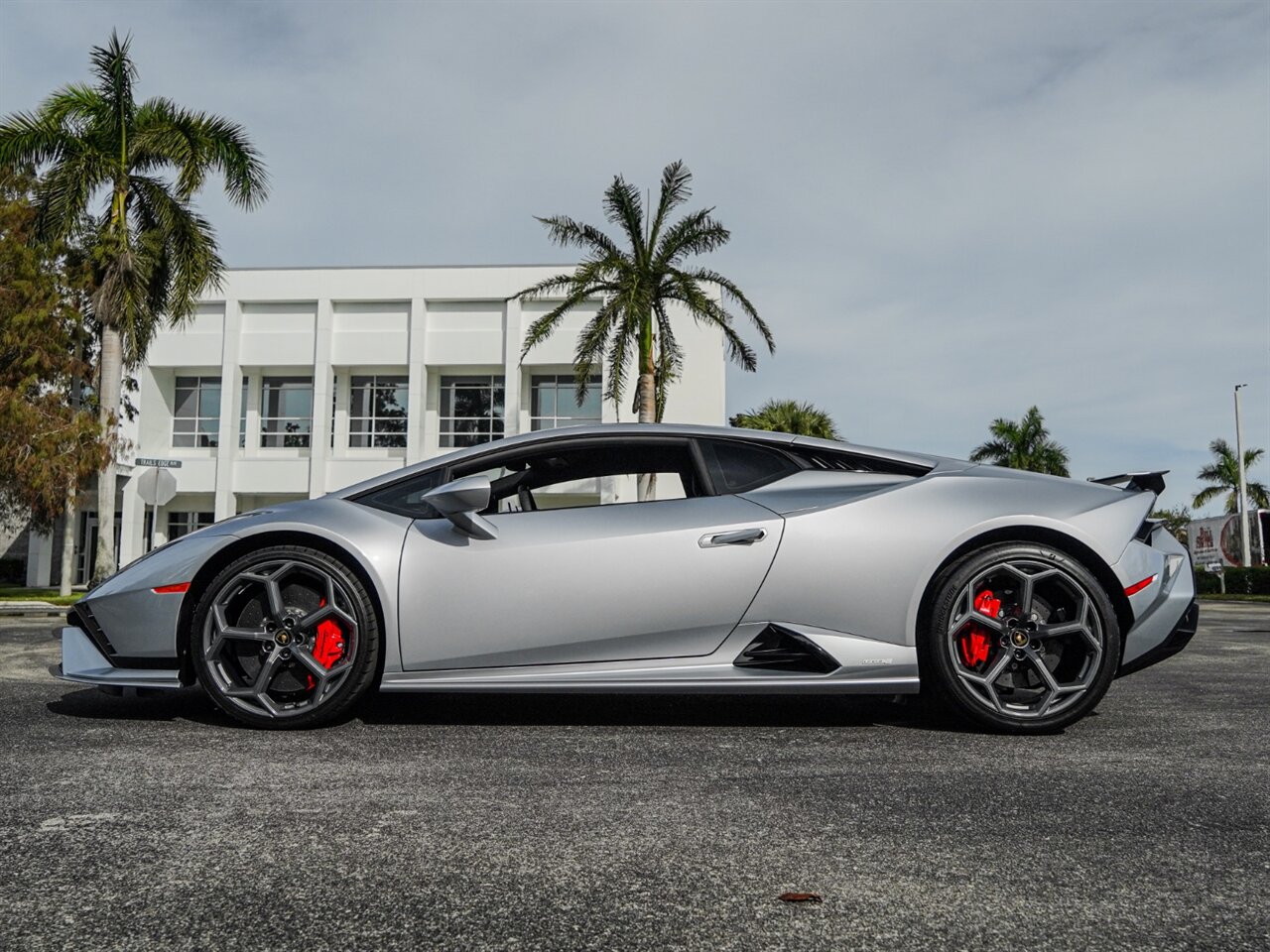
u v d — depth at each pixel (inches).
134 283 669.9
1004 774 97.4
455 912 59.6
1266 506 1756.9
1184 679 182.9
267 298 1043.3
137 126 686.5
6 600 648.4
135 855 70.3
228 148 681.6
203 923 57.7
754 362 813.9
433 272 1039.0
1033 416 1496.1
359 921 58.1
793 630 123.2
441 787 91.2
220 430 1040.2
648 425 137.4
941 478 130.3
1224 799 87.4
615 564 123.3
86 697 149.7
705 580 123.1
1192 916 59.4
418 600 122.7
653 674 122.0
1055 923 58.2
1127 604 123.6
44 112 666.8
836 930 57.0
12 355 701.9
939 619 122.1
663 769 100.0
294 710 122.0
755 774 97.3
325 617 123.2
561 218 814.5
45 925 57.3
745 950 54.2
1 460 671.8
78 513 1074.7
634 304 778.2
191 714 133.5
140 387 1058.7
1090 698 120.5
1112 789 91.2
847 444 136.9
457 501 120.2
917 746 113.0
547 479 135.6
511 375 1025.5
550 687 122.1
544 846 72.9
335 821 79.4
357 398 1082.1
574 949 54.2
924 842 74.5
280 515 128.9
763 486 131.0
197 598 128.7
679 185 804.0
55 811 82.0
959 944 55.0
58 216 653.9
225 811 82.3
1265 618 530.0
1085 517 125.5
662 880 65.6
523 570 123.3
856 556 123.6
